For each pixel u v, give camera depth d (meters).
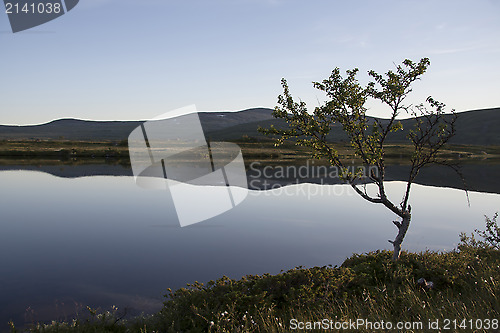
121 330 7.04
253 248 13.72
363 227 17.17
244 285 8.21
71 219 19.20
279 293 7.88
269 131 9.24
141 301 9.09
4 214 20.64
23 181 36.72
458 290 7.55
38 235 15.96
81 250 13.70
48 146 103.69
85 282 10.39
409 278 8.05
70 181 36.62
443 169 56.91
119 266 11.84
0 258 12.80
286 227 17.02
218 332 5.95
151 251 13.48
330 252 13.20
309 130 8.90
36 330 6.79
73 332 6.75
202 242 14.63
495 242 11.09
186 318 6.92
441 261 8.60
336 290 7.59
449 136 8.53
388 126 8.78
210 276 10.83
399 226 9.20
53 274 11.09
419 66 8.58
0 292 9.66
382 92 8.73
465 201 24.91
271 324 6.15
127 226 17.48
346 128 8.87
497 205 23.45
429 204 23.62
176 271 11.30
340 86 8.87
